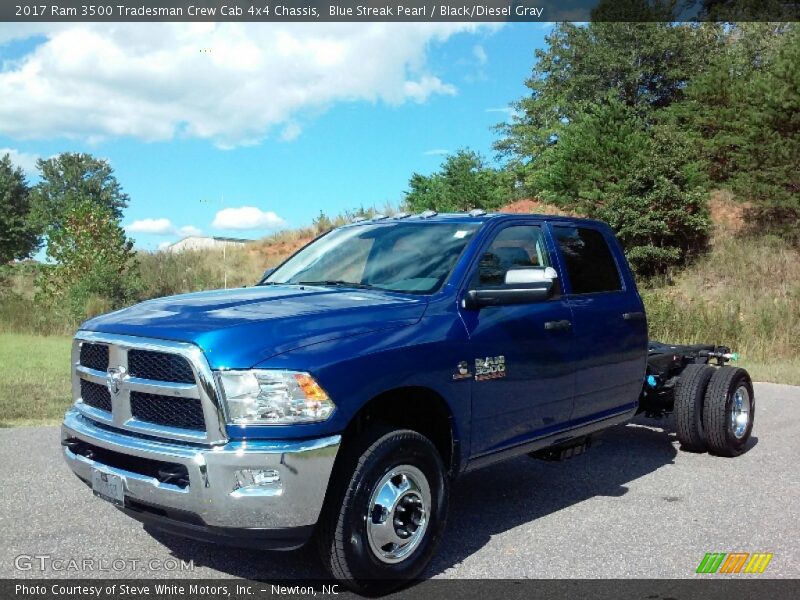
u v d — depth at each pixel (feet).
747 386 24.47
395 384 13.71
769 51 97.71
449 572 14.52
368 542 13.03
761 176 69.77
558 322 17.76
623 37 104.47
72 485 19.75
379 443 13.20
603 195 71.26
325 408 12.62
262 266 89.76
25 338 57.41
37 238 150.10
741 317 58.65
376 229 19.06
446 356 14.74
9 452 23.02
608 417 19.88
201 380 12.38
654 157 69.87
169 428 12.90
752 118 71.05
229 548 15.69
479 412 15.56
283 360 12.54
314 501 12.44
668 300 60.54
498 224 17.72
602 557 15.28
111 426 13.76
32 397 31.89
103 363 14.05
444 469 14.47
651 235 70.18
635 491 20.11
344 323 13.84
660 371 24.76
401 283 16.44
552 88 115.44
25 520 17.12
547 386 17.39
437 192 115.65
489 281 16.70
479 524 17.40
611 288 20.51
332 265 18.22
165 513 12.97
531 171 111.34
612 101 79.77
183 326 13.15
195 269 87.20
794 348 51.75
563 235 19.52
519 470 22.31
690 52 102.99
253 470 12.23
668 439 26.66
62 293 66.03
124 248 70.13
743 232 73.51
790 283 64.39
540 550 15.69
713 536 16.49
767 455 24.32
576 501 19.22
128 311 15.01
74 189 311.68
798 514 18.07
